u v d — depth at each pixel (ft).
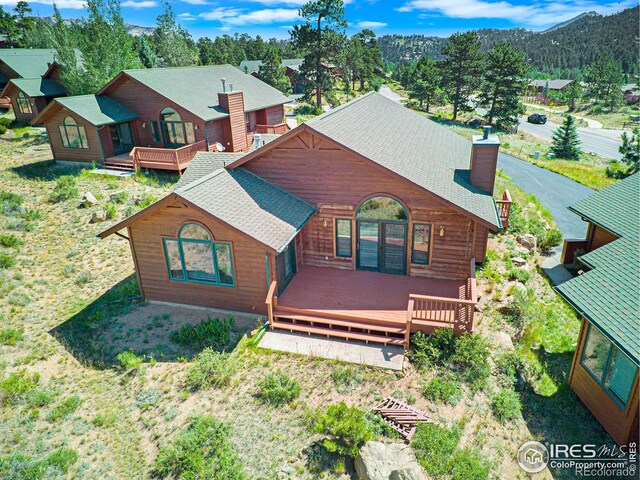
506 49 200.44
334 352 40.96
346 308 44.75
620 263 38.37
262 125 112.88
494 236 64.03
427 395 35.35
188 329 43.93
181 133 92.84
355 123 55.88
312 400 35.63
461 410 34.32
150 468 30.60
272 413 34.58
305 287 49.11
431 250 49.14
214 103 98.17
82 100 89.76
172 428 33.68
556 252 62.95
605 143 190.08
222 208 44.11
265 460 30.73
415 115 83.71
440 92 246.68
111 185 80.02
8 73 152.66
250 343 42.60
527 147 161.89
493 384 37.14
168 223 45.78
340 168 48.91
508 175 109.40
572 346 43.65
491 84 206.59
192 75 107.65
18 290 51.78
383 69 431.02
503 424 33.60
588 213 54.08
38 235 65.36
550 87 412.77
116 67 118.93
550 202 87.40
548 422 34.37
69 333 45.27
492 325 44.50
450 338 39.86
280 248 42.32
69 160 92.89
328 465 30.09
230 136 98.37
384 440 31.60
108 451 32.07
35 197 77.25
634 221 47.39
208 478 29.43
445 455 30.12
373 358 39.86
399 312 43.83
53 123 90.33
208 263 46.52
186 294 48.73
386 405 34.30
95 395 37.35
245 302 46.80
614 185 57.00
